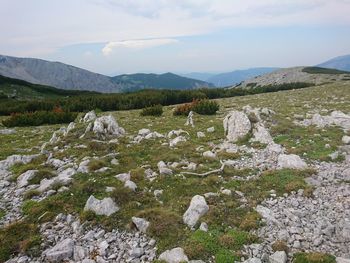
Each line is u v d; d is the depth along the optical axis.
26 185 14.17
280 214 11.09
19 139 24.55
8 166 16.91
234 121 21.53
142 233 10.20
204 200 11.38
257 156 17.28
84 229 10.56
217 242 9.38
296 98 43.28
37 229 10.64
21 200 12.88
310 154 16.91
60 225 10.85
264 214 10.95
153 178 14.27
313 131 21.06
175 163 16.08
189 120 27.50
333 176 13.93
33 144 22.06
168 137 22.09
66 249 9.48
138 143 20.38
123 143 20.20
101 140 20.92
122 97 52.12
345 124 22.55
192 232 9.97
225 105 40.62
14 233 10.47
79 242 9.95
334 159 16.03
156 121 30.08
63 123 34.31
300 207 11.58
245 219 10.62
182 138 21.02
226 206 11.53
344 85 56.94
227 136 21.22
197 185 13.40
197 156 17.34
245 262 8.51
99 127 21.78
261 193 12.53
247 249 9.16
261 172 14.93
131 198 12.24
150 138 21.69
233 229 10.09
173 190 13.01
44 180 14.14
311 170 14.37
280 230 10.05
